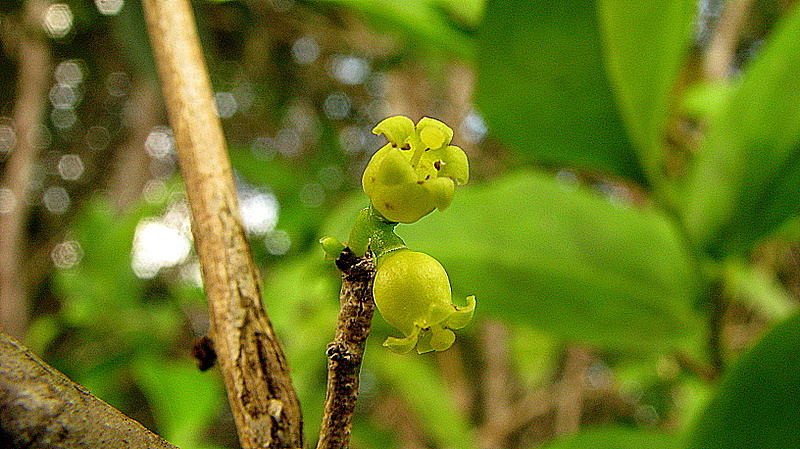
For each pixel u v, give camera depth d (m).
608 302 0.27
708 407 0.21
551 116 0.26
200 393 0.45
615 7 0.23
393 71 0.64
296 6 0.67
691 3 0.22
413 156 0.16
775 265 0.67
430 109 0.67
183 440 0.44
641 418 0.76
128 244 0.62
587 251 0.28
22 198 0.58
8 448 0.13
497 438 0.64
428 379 0.58
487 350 0.67
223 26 0.66
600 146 0.26
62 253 0.93
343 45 0.76
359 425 0.61
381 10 0.30
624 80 0.24
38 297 0.87
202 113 0.18
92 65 0.77
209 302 0.17
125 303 0.60
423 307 0.15
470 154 0.66
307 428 0.51
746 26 0.71
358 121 0.88
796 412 0.20
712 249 0.26
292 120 0.89
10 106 0.75
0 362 0.14
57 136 0.95
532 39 0.25
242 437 0.16
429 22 0.31
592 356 0.70
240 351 0.16
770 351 0.20
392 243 0.16
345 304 0.15
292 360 0.49
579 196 0.29
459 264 0.27
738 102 0.27
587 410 0.78
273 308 0.51
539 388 0.74
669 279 0.27
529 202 0.28
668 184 0.26
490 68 0.25
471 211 0.28
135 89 0.80
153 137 0.93
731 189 0.26
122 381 0.60
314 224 0.60
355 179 0.83
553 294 0.27
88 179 0.99
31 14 0.60
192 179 0.17
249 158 0.62
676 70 0.24
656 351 0.28
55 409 0.14
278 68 0.76
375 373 0.62
